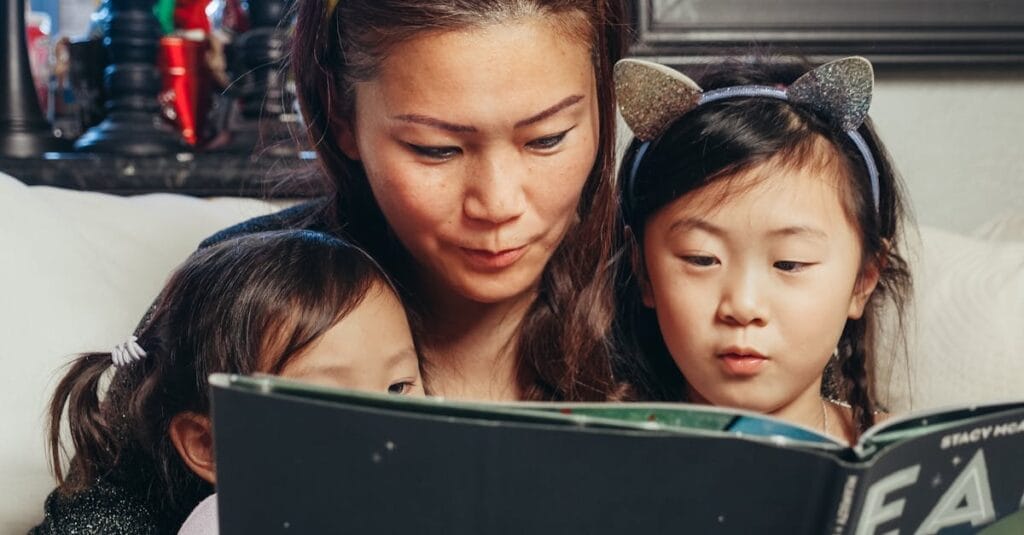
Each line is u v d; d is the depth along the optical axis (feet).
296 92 2.95
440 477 1.59
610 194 2.92
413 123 2.39
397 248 2.98
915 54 4.56
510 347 3.06
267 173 4.02
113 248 3.49
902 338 3.38
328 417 1.57
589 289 3.01
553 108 2.40
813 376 2.81
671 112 2.91
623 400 3.02
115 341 3.23
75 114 5.09
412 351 2.78
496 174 2.40
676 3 4.50
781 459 1.56
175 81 4.57
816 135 2.82
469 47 2.32
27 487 3.02
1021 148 4.70
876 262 2.97
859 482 1.53
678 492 1.59
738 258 2.72
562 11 2.41
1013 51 4.55
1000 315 3.34
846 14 4.54
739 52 3.98
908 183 4.71
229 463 1.62
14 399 3.02
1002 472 1.77
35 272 3.19
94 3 5.44
